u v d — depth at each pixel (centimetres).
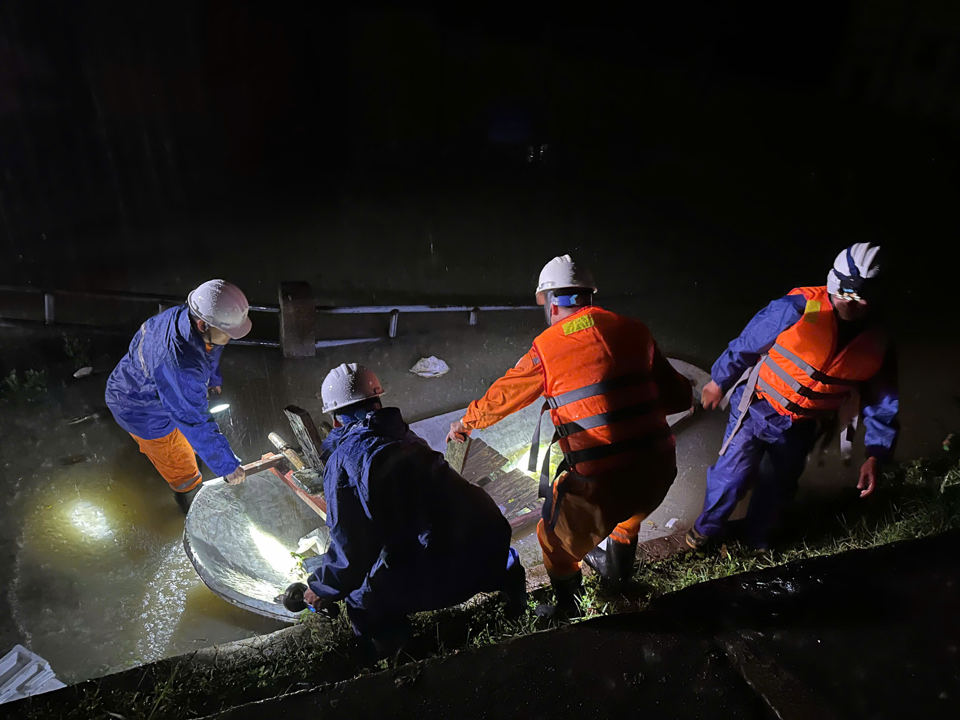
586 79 1544
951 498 338
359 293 984
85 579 412
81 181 1274
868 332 305
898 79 1346
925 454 506
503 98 1538
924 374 619
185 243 1137
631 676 179
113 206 1223
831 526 375
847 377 316
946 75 1272
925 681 173
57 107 1375
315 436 407
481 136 1462
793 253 979
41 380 579
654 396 285
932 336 691
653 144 1384
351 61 1539
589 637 191
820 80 1458
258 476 446
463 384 641
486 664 185
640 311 815
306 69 1528
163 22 1416
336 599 294
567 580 311
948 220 1030
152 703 245
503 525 296
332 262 1080
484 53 1569
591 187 1262
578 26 1550
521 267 1042
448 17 1554
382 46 1550
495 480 467
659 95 1512
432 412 599
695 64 1533
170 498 476
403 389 625
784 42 1460
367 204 1266
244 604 359
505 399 291
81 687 248
